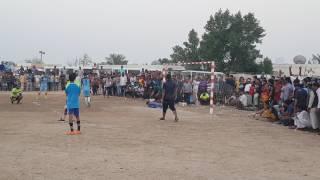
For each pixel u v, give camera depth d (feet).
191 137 48.32
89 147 40.11
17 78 144.15
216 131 54.13
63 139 44.39
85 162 33.40
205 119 68.59
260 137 50.19
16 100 92.17
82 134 48.08
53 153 36.81
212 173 30.99
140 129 53.88
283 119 63.41
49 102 97.04
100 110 80.53
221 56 211.20
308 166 34.60
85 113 74.38
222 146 42.88
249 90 90.17
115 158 35.27
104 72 143.74
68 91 48.75
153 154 37.58
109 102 101.86
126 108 85.35
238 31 214.07
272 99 70.08
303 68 116.57
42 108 82.02
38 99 105.40
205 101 99.81
